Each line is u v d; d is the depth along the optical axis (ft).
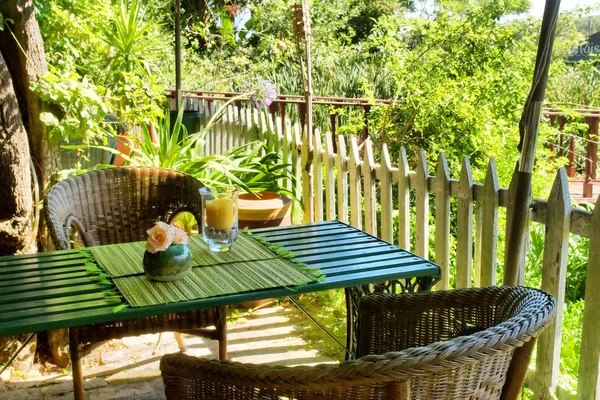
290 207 13.84
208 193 7.57
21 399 9.65
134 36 18.02
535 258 13.57
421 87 20.31
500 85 19.93
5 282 6.66
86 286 6.49
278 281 6.53
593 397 8.09
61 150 12.84
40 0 15.76
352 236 8.46
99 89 12.45
